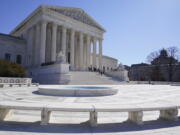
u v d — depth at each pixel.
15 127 5.61
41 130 5.34
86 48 56.53
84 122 6.39
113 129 5.61
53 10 44.12
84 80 35.12
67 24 47.94
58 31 52.25
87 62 54.84
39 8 42.75
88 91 13.64
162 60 72.50
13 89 19.34
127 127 5.86
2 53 45.78
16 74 29.20
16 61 48.78
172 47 70.50
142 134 5.19
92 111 5.87
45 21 42.34
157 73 66.69
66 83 31.73
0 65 28.09
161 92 18.84
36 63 43.22
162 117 7.13
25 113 7.77
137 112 6.23
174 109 6.81
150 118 7.34
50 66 34.97
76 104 6.64
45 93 14.43
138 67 73.75
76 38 57.25
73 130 5.42
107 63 78.56
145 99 12.13
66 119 6.88
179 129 5.75
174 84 43.72
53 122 6.37
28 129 5.42
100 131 5.39
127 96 13.82
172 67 62.28
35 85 26.48
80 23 51.72
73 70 45.12
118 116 7.57
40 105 6.07
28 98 11.52
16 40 49.09
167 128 5.83
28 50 49.03
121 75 44.38
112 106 6.34
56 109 5.83
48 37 50.00
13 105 5.92
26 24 51.84
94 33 57.09
